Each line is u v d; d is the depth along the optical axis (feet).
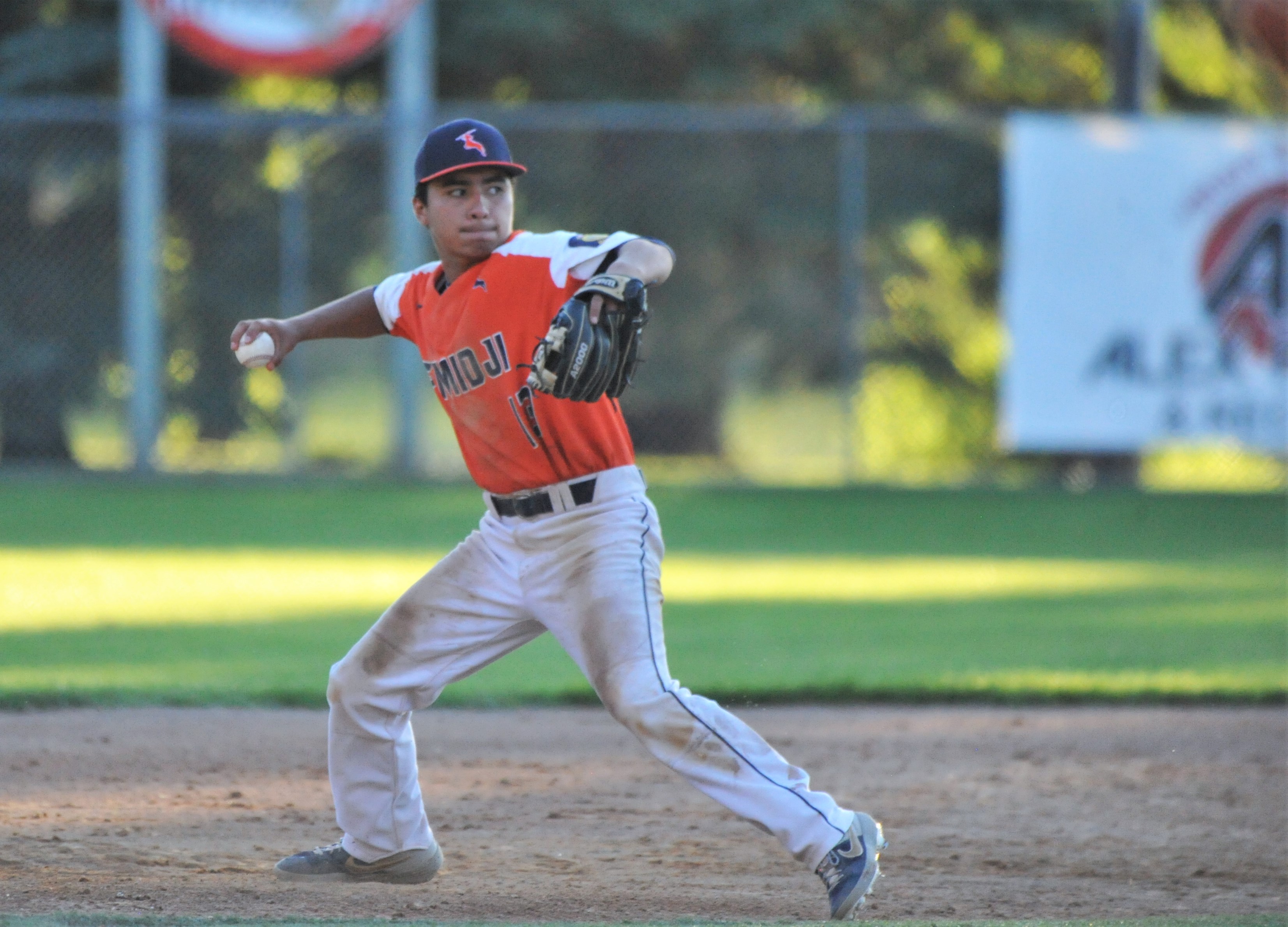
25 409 193.98
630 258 40.45
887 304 214.90
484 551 44.86
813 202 206.59
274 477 177.68
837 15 211.41
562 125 179.01
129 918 40.29
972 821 57.67
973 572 124.36
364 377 219.20
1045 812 59.21
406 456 182.60
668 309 208.54
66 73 206.49
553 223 206.28
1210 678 83.05
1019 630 98.17
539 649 100.17
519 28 205.98
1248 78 241.76
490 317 42.47
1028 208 167.43
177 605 104.01
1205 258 166.81
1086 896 48.14
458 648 45.14
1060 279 167.63
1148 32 187.73
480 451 43.78
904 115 185.06
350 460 203.62
